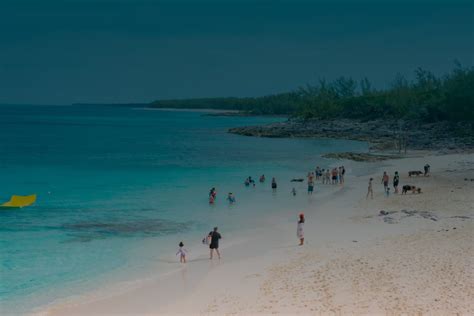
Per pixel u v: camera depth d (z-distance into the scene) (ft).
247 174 190.19
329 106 580.71
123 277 73.67
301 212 119.44
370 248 81.20
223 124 628.69
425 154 247.09
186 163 226.79
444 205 117.70
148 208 125.59
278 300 61.16
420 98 496.64
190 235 99.09
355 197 135.95
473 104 382.83
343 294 61.41
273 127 476.13
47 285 70.33
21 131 456.86
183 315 59.00
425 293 60.29
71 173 192.13
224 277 72.13
